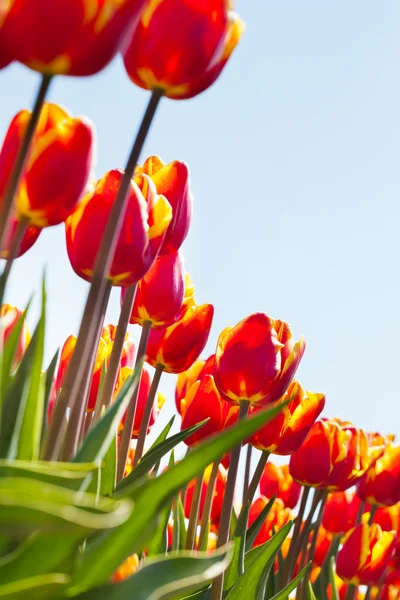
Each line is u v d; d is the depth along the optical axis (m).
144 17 0.97
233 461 1.12
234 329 1.17
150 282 1.18
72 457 0.98
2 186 0.96
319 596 1.46
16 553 0.90
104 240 0.96
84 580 0.89
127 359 1.28
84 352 0.95
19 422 0.94
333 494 1.61
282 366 1.21
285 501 1.54
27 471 0.83
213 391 1.26
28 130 0.92
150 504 0.89
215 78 0.99
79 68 0.91
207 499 1.22
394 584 1.66
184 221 1.12
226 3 0.97
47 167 0.96
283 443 1.28
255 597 1.11
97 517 0.70
